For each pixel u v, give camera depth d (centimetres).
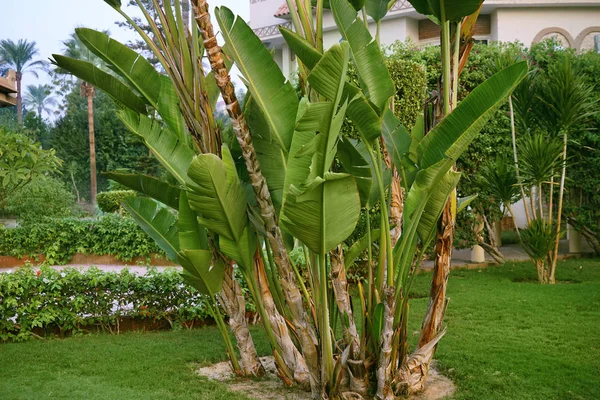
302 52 381
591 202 1251
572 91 930
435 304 449
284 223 370
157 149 461
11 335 630
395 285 426
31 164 1155
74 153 3453
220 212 414
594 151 1199
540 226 961
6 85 947
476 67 1146
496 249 1180
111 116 3512
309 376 442
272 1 2156
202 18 399
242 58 393
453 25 443
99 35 449
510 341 596
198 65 444
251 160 413
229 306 499
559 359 531
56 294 648
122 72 470
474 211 1130
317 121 343
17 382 481
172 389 468
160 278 678
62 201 1552
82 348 593
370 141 396
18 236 1292
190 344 610
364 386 432
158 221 521
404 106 858
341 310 443
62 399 439
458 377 490
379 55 387
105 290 668
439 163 371
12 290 629
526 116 983
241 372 509
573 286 895
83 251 1305
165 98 481
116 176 465
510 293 847
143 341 623
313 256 429
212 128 448
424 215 413
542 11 1773
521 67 344
